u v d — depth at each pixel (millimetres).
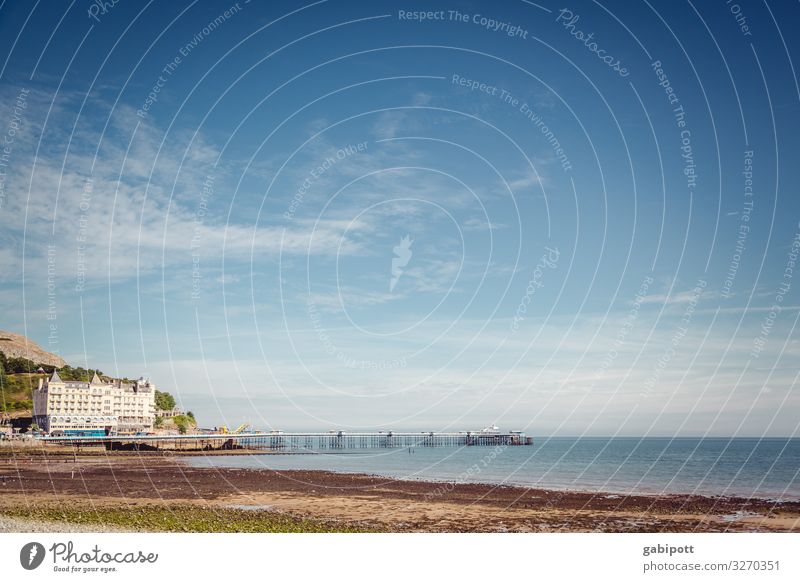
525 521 32844
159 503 37125
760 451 150500
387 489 47938
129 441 120500
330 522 31281
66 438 114562
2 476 56375
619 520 33375
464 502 40000
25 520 28609
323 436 166375
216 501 38844
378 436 173375
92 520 29188
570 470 78125
